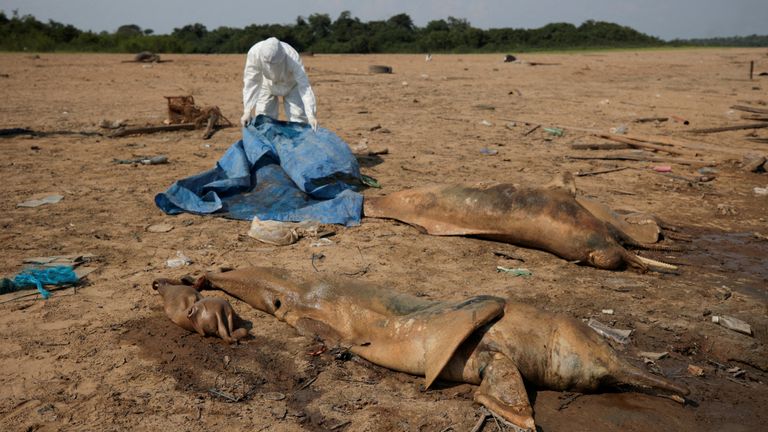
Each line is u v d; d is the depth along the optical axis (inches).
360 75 1283.2
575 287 269.6
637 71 1428.4
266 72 437.7
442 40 2659.9
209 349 214.7
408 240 318.3
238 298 250.5
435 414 181.3
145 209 362.0
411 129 640.4
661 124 693.3
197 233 324.2
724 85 1117.1
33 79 1063.0
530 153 538.3
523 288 265.6
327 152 394.9
